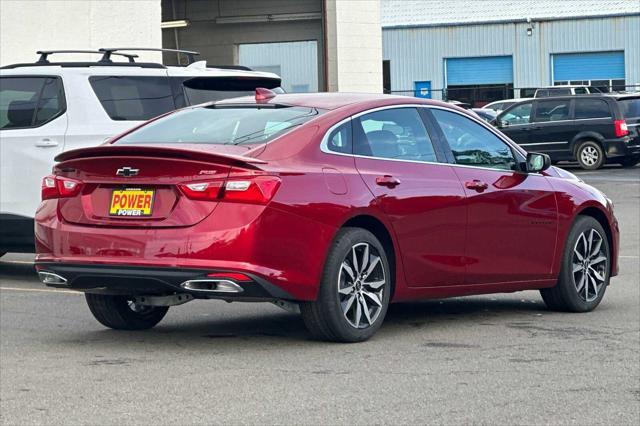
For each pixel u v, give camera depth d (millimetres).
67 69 15023
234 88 15992
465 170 11312
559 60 81938
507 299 13742
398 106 11062
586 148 42062
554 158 42500
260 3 37812
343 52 35688
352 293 10141
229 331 11094
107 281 9773
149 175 9688
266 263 9484
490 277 11484
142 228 9656
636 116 41969
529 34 82062
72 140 14758
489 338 10664
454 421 7516
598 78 81250
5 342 10555
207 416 7633
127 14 29469
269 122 10383
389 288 10500
